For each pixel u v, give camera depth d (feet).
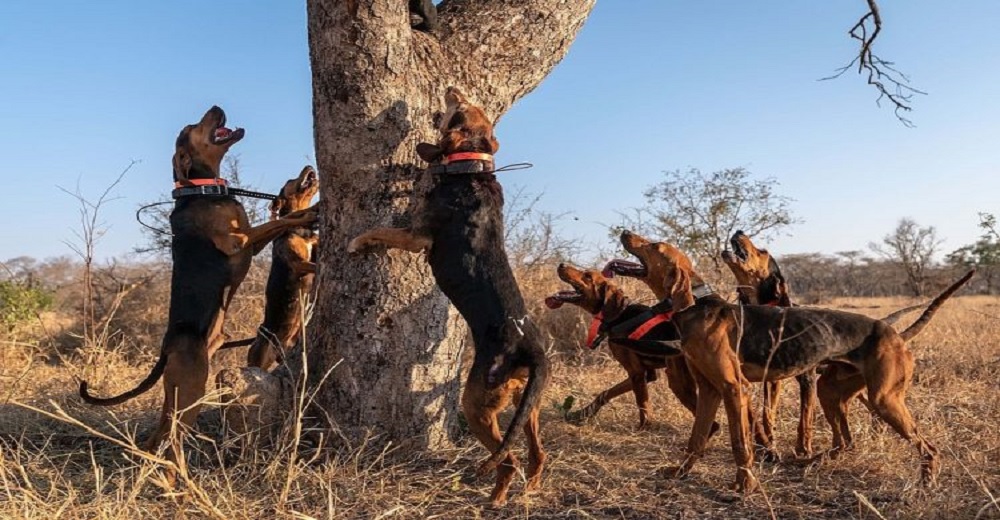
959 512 15.78
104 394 27.22
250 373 20.03
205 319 20.12
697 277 19.62
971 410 24.38
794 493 17.67
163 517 15.93
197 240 20.75
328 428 20.24
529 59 21.84
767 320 18.66
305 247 24.84
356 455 18.76
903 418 18.16
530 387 16.78
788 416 24.38
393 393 20.30
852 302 78.84
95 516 15.38
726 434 22.40
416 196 20.33
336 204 20.57
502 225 18.72
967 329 42.27
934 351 36.04
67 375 29.84
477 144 18.84
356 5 18.93
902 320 49.39
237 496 16.57
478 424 17.47
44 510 14.76
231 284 21.18
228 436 19.75
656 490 18.04
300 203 25.13
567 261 42.93
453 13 21.59
